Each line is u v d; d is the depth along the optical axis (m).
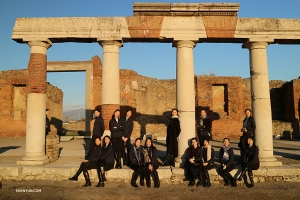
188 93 10.27
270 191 8.31
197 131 10.67
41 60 10.60
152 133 25.11
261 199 7.68
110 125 9.94
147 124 25.12
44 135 10.62
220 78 23.89
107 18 10.54
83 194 8.00
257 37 10.45
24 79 23.98
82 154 13.21
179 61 10.45
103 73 10.52
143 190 8.51
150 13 10.46
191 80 10.38
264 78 10.43
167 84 26.41
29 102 10.41
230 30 10.44
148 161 8.98
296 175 9.45
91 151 9.34
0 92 24.16
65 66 24.53
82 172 9.38
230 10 10.36
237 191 8.34
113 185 9.05
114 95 10.40
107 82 10.38
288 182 9.38
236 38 10.52
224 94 24.48
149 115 25.36
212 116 23.38
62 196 7.83
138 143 9.36
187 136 10.11
